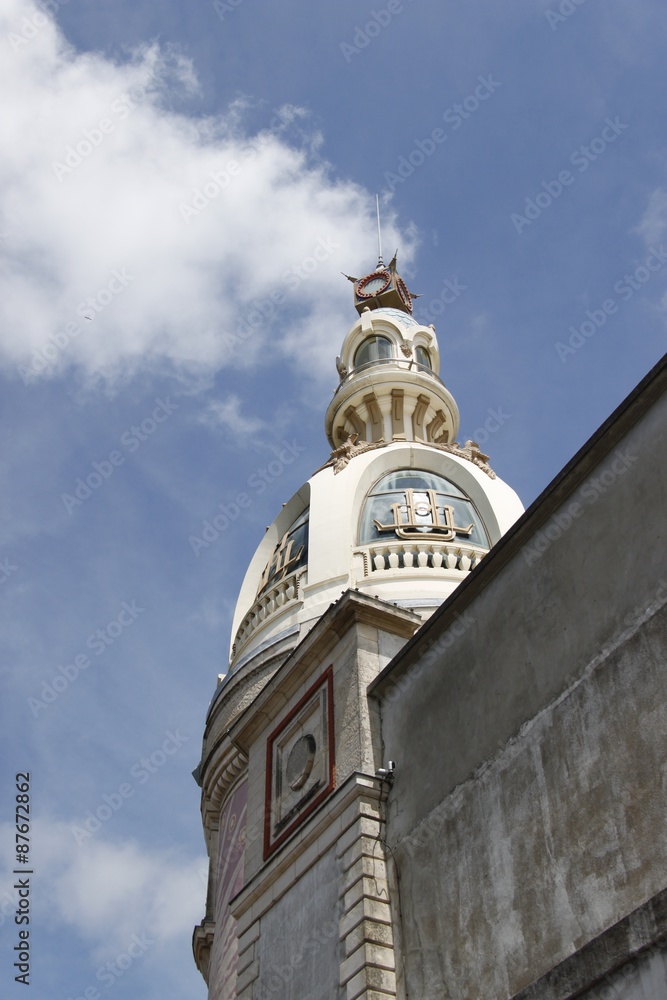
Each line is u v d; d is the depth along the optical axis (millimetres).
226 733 33969
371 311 53438
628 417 16141
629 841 13906
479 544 37781
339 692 20812
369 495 39281
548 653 16469
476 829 16656
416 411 47375
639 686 14562
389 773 19125
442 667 18828
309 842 19781
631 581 15336
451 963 16188
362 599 21266
